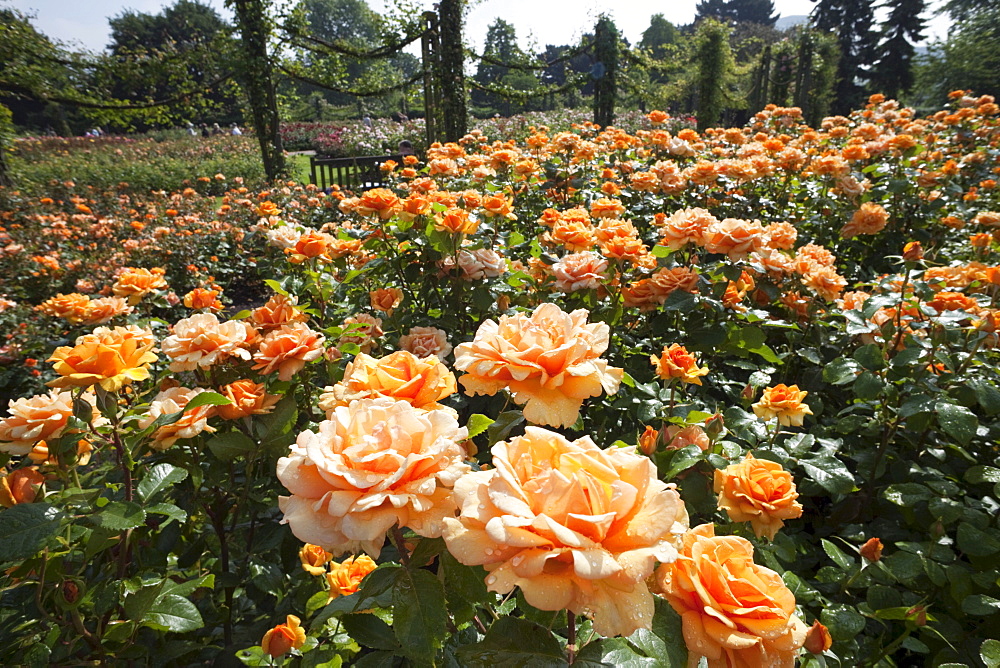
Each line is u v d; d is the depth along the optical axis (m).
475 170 5.21
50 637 1.44
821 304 3.12
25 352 4.64
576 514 0.78
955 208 5.36
